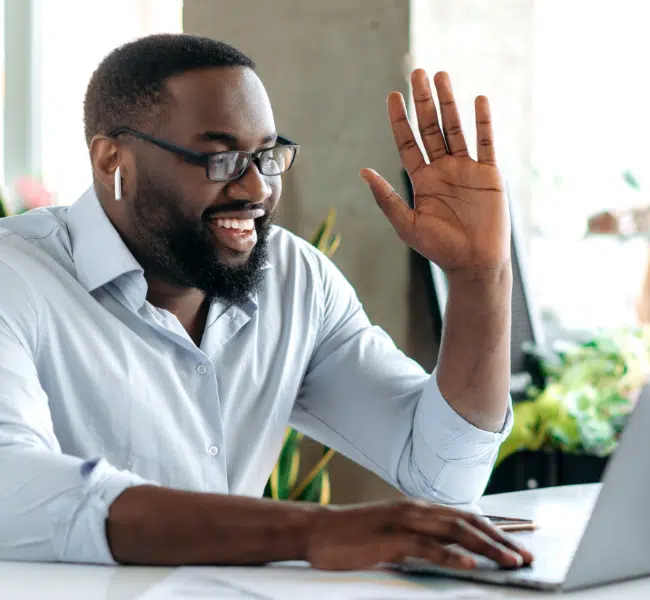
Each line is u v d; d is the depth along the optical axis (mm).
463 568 951
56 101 3801
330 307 1781
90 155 1549
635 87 3574
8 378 1277
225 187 1476
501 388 1479
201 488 1525
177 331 1525
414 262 2955
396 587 947
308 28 3016
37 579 994
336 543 992
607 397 2963
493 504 1460
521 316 3240
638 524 969
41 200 3117
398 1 2904
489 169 1442
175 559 1040
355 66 2965
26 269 1454
